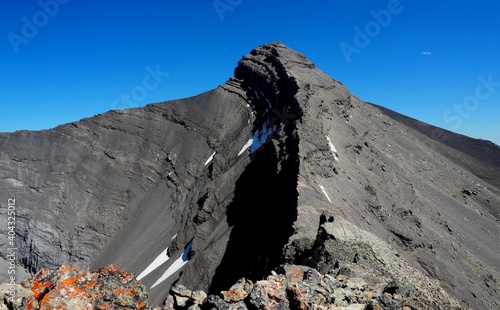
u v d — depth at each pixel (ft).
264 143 348.38
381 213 220.23
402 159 363.35
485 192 400.26
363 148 307.99
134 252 392.47
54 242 454.81
